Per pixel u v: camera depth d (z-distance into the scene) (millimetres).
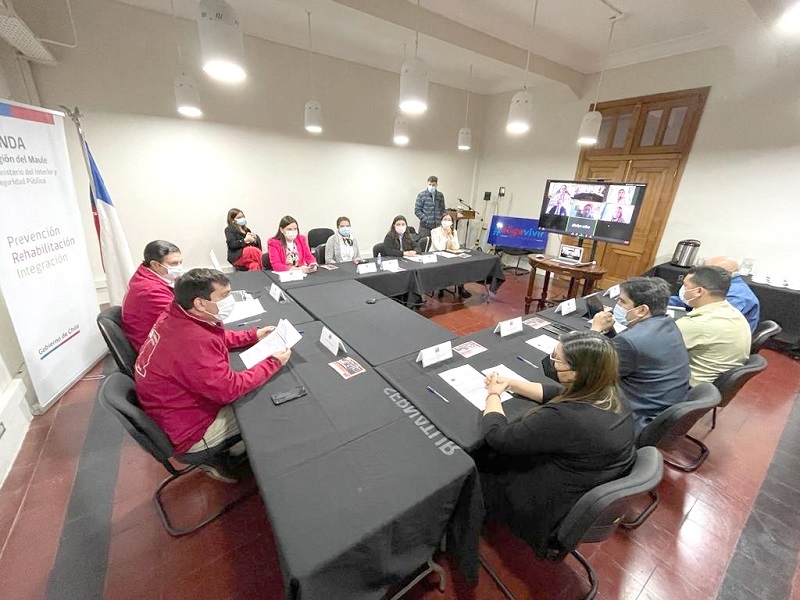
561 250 3713
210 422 1329
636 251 4418
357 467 948
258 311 2043
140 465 1697
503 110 5738
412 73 2004
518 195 5762
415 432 1096
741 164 3477
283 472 923
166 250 1920
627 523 1486
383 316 2043
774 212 3332
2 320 1904
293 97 4168
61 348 2174
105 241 2666
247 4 3289
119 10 3090
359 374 1417
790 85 3100
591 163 4727
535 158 5410
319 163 4602
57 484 1580
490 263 3914
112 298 2756
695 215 3859
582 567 1321
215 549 1325
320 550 726
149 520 1431
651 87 3994
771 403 2422
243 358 1508
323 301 2268
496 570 1299
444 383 1368
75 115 2402
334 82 4395
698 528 1497
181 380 1188
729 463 1872
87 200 3354
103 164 3342
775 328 1885
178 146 3654
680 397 1421
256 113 3990
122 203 3520
